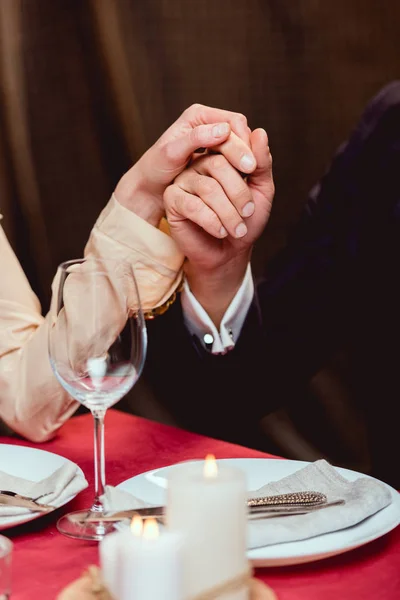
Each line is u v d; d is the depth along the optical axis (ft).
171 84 9.07
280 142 9.53
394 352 6.31
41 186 8.73
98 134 8.86
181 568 2.91
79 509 3.90
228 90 9.30
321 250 5.95
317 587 3.33
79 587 3.11
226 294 5.03
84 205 8.90
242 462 4.17
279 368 5.54
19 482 3.92
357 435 9.56
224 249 4.79
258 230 4.80
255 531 3.41
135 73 8.91
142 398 9.07
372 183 6.25
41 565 3.47
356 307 6.17
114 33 8.75
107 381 3.72
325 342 5.76
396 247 6.19
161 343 5.36
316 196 6.32
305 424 9.60
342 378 9.54
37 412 4.66
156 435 4.74
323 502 3.62
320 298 5.79
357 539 3.46
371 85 9.54
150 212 4.76
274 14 9.30
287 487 3.82
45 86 8.62
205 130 4.47
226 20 9.16
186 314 5.08
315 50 9.42
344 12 9.39
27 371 4.70
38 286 8.83
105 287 3.73
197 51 9.12
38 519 3.81
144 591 2.89
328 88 9.50
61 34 8.59
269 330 5.63
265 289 5.81
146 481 3.92
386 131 6.38
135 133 8.95
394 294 6.25
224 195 4.50
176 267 4.78
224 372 5.28
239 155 4.48
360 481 3.78
